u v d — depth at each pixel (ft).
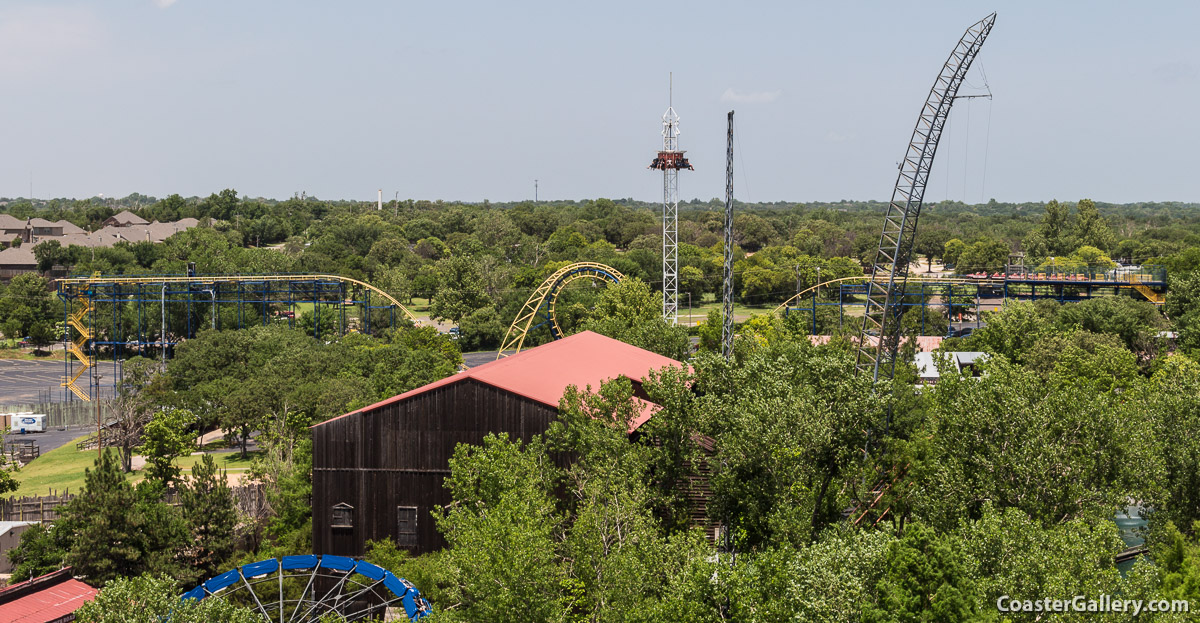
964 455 247.50
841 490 244.63
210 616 174.19
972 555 183.11
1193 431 266.57
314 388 446.19
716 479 233.96
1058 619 161.58
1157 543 239.30
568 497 260.83
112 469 288.30
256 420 443.32
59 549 291.38
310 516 307.37
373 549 272.10
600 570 189.57
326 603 238.68
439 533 279.08
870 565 178.91
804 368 270.05
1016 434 242.99
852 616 168.86
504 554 179.73
